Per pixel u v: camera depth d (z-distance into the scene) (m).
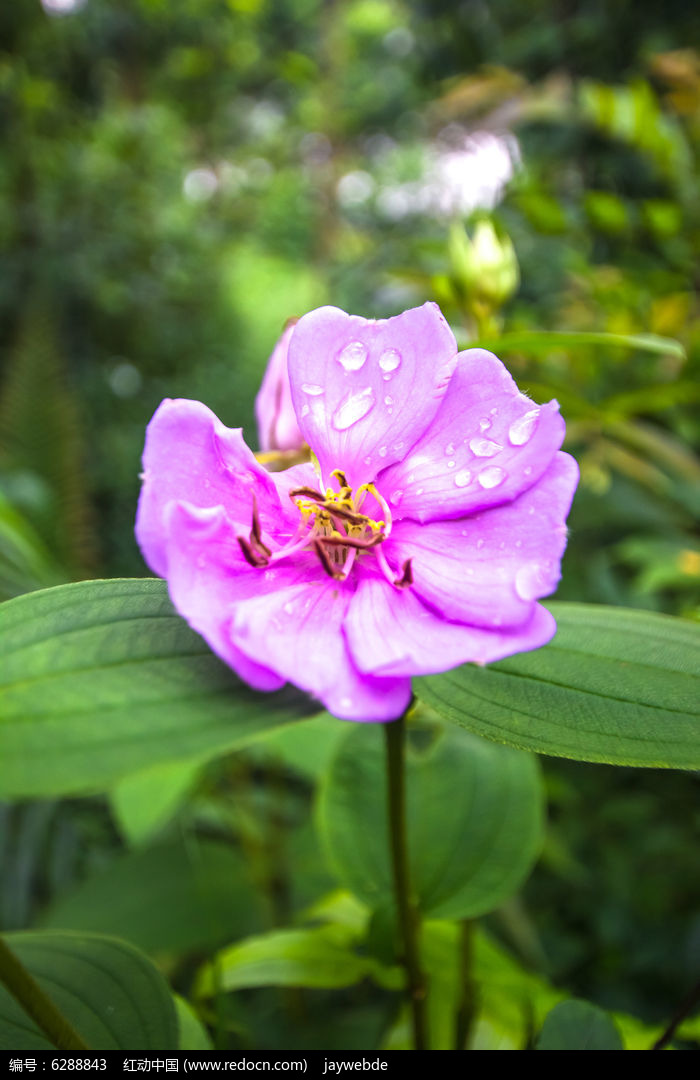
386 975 0.18
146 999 0.13
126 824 0.25
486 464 0.12
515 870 0.17
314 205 1.39
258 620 0.10
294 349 0.13
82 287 0.89
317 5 1.21
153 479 0.11
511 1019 0.18
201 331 1.08
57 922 0.26
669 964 0.32
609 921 0.33
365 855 0.18
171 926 0.26
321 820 0.18
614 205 0.28
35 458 0.51
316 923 0.28
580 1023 0.14
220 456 0.12
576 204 0.37
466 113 0.40
